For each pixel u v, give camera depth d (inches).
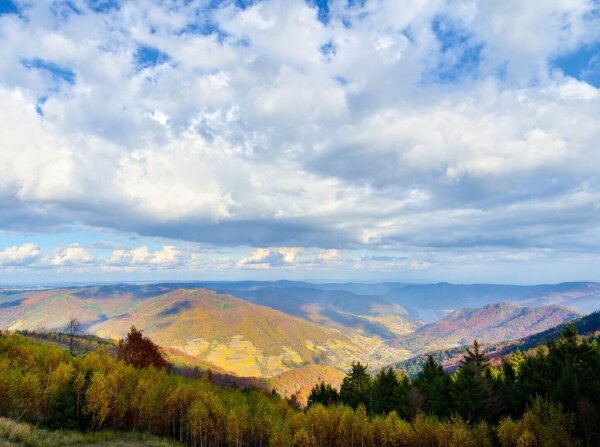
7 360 2652.6
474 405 3238.2
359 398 4274.1
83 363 3184.1
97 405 2438.5
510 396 3444.9
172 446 2276.1
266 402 3853.3
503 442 2792.8
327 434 3472.0
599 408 2699.3
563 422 2645.2
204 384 3946.9
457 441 2844.5
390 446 3203.7
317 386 5172.2
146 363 3777.1
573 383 2901.1
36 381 2359.7
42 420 2294.5
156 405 3051.2
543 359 3786.9
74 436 1990.7
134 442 2159.2
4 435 1589.6
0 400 2134.6
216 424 3304.6
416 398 3553.2
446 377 3986.2
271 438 3297.2
